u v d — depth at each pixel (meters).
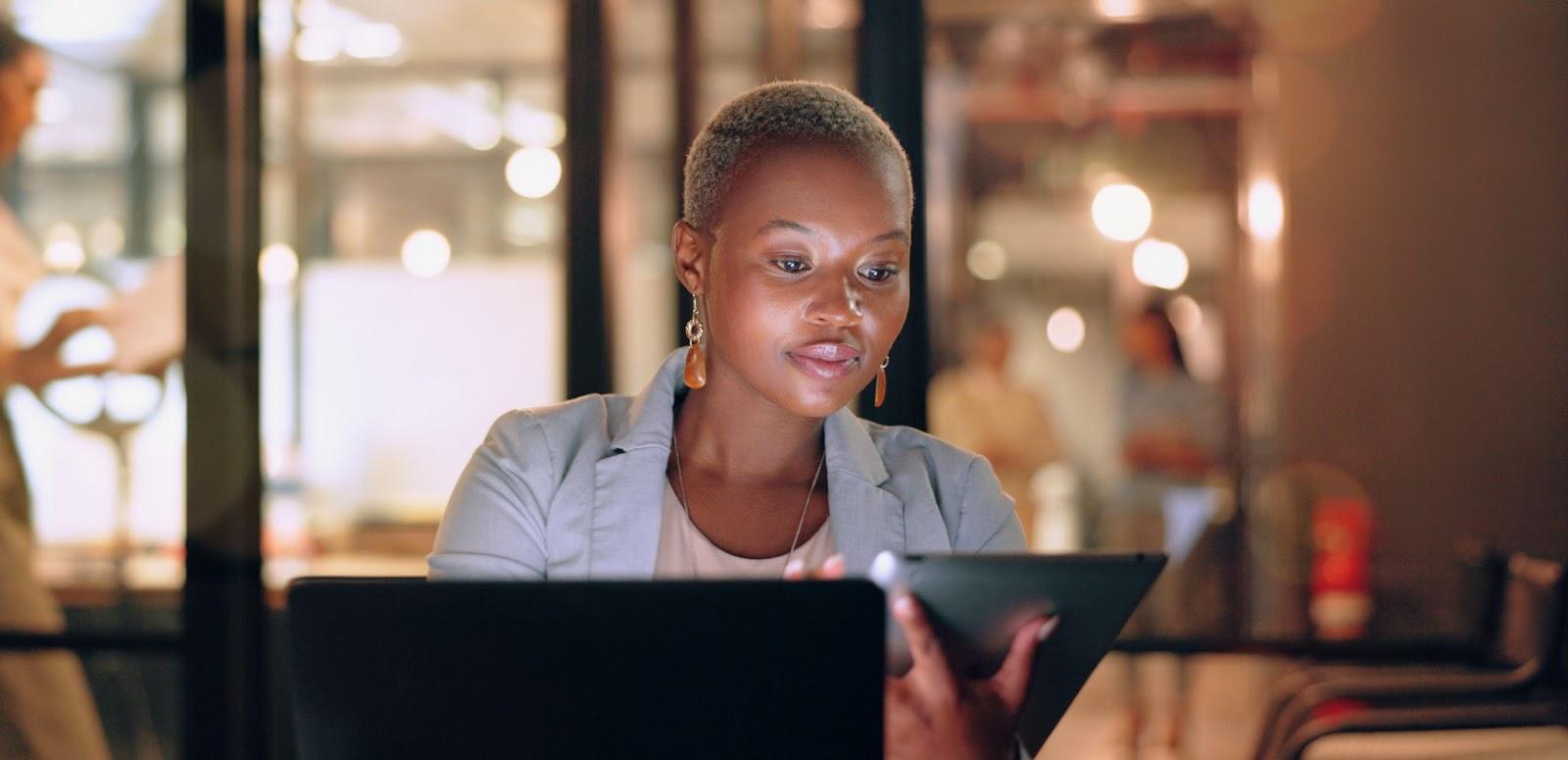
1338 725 2.71
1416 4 5.71
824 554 1.33
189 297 2.71
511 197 4.80
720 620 0.96
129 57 3.29
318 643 0.99
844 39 3.49
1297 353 5.81
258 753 2.75
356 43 4.79
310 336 4.69
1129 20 6.59
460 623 0.97
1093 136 6.95
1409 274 5.72
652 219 3.92
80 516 3.04
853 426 1.37
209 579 2.72
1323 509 5.60
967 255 6.97
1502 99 5.63
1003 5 6.62
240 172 2.73
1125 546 6.12
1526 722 2.65
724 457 1.36
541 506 1.33
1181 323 6.83
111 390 3.08
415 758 0.99
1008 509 1.40
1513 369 5.61
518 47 4.80
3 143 3.22
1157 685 5.03
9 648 2.82
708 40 3.89
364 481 4.67
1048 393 7.75
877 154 1.26
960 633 1.07
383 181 4.79
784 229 1.23
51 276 3.16
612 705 0.97
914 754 1.09
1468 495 5.61
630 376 3.92
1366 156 5.76
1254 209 6.11
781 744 0.96
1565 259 5.58
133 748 2.97
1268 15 5.92
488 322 4.78
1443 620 5.50
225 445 2.72
